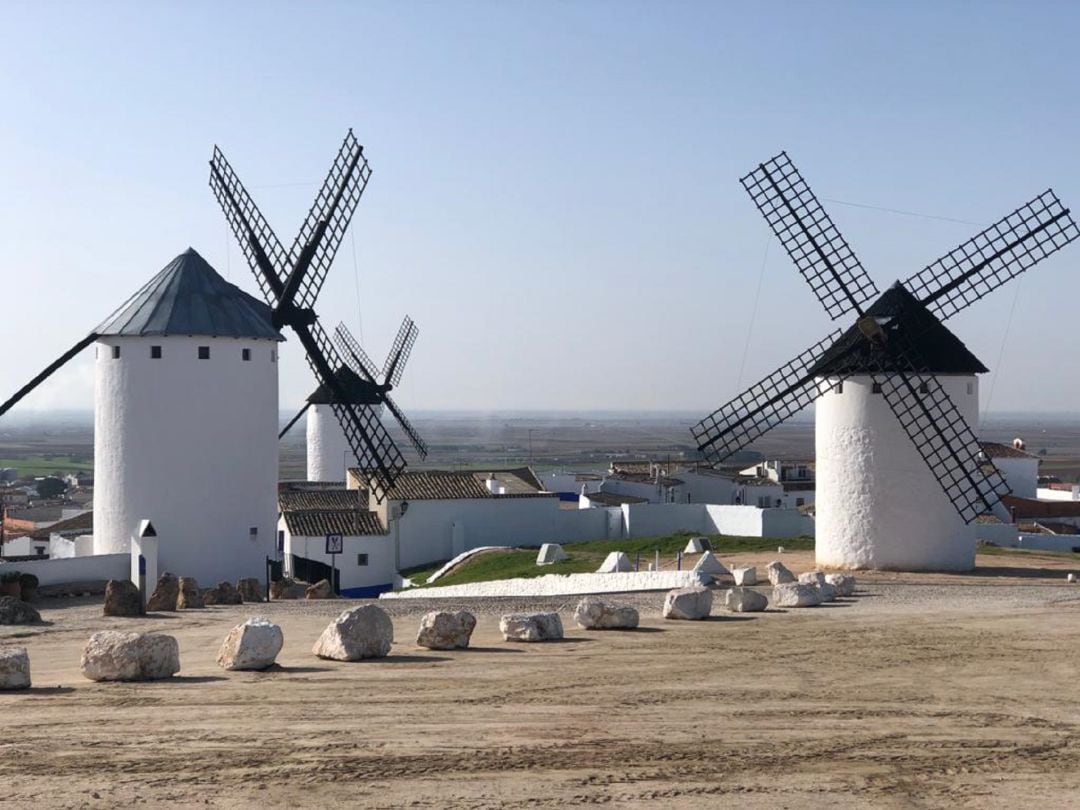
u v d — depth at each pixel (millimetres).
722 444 42031
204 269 46688
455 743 13617
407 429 91125
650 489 76812
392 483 55531
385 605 31656
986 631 23344
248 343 45406
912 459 39125
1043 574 38250
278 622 29000
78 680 18031
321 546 55750
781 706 15844
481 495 57938
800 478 85938
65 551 64625
